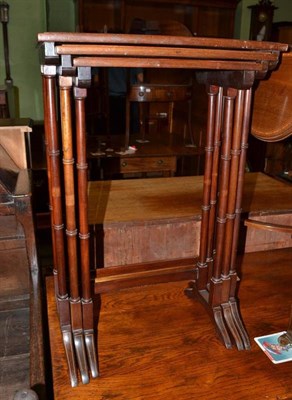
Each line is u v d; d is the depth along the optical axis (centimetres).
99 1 369
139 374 113
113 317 138
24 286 152
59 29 385
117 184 191
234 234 124
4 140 162
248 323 136
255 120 140
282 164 318
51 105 98
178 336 129
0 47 363
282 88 125
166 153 313
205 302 138
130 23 383
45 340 131
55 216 107
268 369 116
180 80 366
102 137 360
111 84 379
